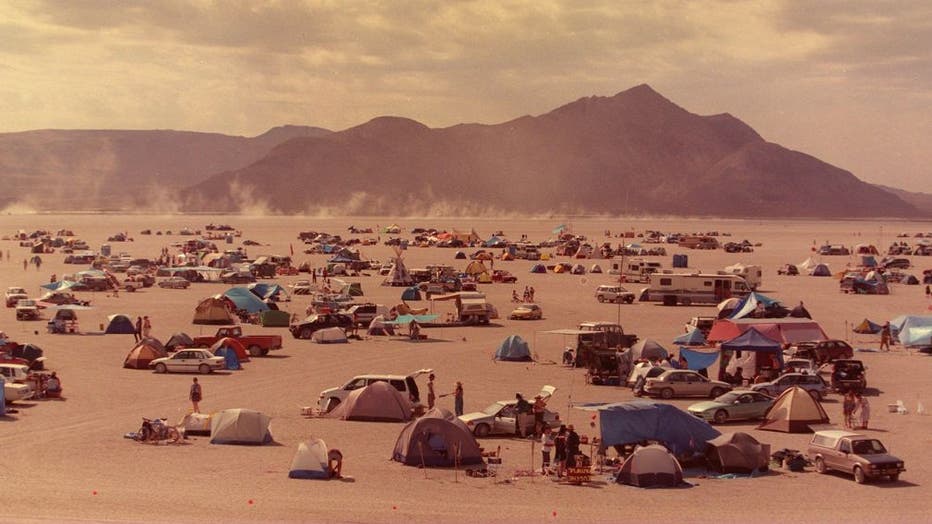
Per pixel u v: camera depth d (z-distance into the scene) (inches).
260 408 1931.6
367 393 1847.9
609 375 2245.3
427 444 1503.4
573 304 4168.3
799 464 1503.4
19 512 1192.8
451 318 3513.8
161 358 2389.3
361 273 5762.8
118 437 1658.5
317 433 1718.8
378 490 1348.4
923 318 2903.5
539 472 1465.3
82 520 1163.9
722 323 2672.2
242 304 3494.1
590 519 1213.1
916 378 2337.6
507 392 2122.3
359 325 3331.7
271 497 1294.3
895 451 1592.0
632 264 5388.8
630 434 1525.6
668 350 2736.2
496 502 1293.1
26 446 1577.3
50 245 7613.2
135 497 1278.3
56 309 3361.2
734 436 1499.8
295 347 2847.0
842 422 1824.6
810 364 2241.6
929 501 1309.1
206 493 1306.6
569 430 1471.5
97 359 2566.4
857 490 1370.6
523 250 7190.0
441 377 2322.8
